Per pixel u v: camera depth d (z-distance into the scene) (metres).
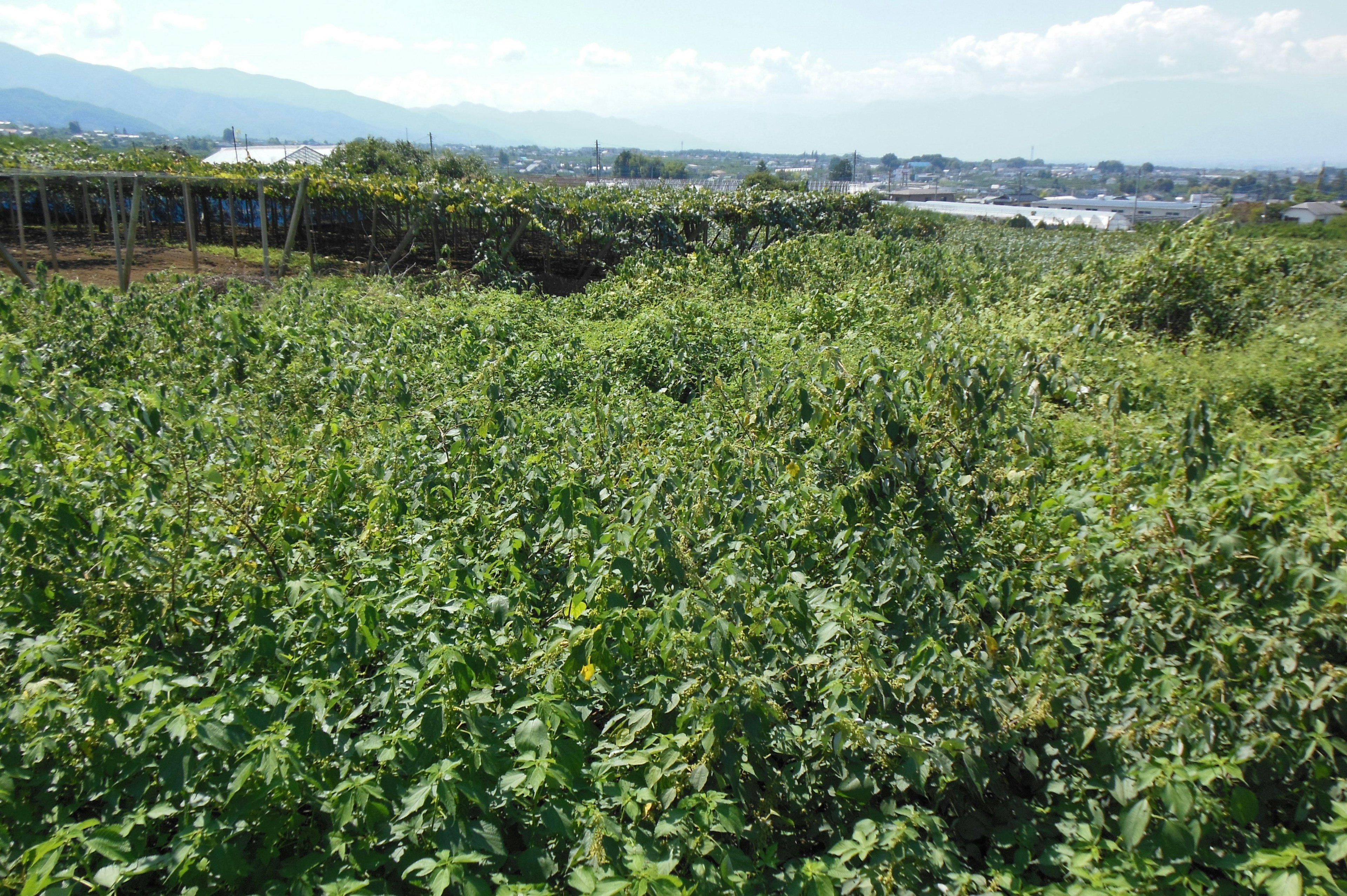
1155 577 3.95
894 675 3.46
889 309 11.19
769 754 3.24
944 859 2.86
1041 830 3.19
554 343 9.86
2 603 3.68
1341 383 8.33
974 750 3.23
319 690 2.92
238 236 24.92
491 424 5.82
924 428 5.14
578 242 18.28
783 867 3.03
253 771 2.72
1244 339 11.38
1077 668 3.74
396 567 4.23
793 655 3.65
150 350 8.20
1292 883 2.59
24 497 4.34
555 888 2.71
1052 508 4.68
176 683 3.04
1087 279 13.20
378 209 18.66
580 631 3.28
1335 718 3.29
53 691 2.89
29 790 2.87
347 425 6.02
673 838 2.77
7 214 24.50
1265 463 4.57
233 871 2.53
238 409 6.36
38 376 6.64
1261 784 3.22
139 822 2.64
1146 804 2.81
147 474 4.79
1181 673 3.62
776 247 15.91
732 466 4.94
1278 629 3.54
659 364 8.91
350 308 10.13
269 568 4.27
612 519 4.41
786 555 4.39
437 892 2.37
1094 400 7.38
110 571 3.75
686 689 3.22
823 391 5.31
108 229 24.33
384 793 2.81
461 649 3.16
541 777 2.70
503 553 4.02
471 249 20.91
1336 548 3.61
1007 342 8.62
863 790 3.04
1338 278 14.02
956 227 31.50
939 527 4.52
